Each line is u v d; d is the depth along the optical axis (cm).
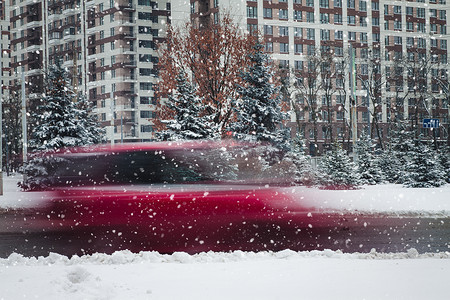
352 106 2955
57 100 3562
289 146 3288
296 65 8325
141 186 1531
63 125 3453
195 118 3177
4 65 13050
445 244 1079
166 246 1089
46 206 1898
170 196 1505
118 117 9869
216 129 3262
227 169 1869
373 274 744
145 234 1242
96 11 10338
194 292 655
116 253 884
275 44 8169
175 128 3155
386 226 1366
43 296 639
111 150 1652
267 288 671
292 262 838
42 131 3431
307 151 8256
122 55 9944
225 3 7719
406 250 1012
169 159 1620
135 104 9975
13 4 12450
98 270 788
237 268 795
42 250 1077
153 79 10125
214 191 1555
